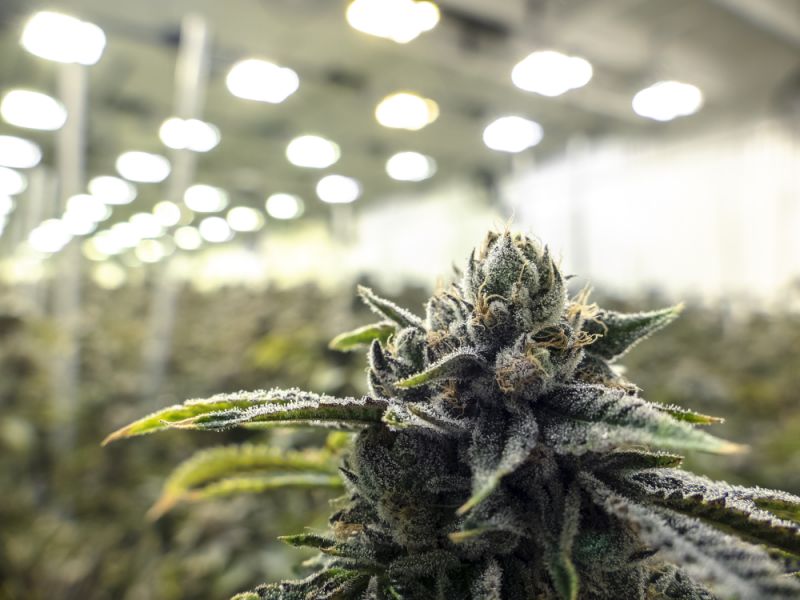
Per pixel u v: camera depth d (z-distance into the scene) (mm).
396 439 830
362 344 1156
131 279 13164
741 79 9516
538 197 14133
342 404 816
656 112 9773
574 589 678
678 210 12094
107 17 7000
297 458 1398
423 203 15672
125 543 4848
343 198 15680
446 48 8031
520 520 763
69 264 10047
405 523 828
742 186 11031
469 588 798
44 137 10828
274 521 4219
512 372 766
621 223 13000
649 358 7051
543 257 844
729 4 7215
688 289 11430
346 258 16734
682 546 665
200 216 17609
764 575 620
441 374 782
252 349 6391
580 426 742
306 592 878
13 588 4543
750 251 11016
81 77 8617
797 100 9992
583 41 7980
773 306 9445
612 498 744
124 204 16531
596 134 12258
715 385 6117
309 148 11969
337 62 8461
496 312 807
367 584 873
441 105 10305
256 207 16922
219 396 870
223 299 11172
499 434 760
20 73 8789
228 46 7871
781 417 5832
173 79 8867
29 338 6570
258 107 10211
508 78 8969
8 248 14727
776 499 860
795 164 10195
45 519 5199
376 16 6316
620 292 11445
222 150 12500
